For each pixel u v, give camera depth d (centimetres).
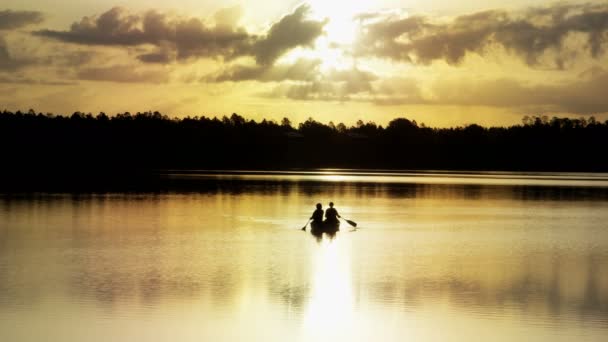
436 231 3672
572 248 3077
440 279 2328
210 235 3388
